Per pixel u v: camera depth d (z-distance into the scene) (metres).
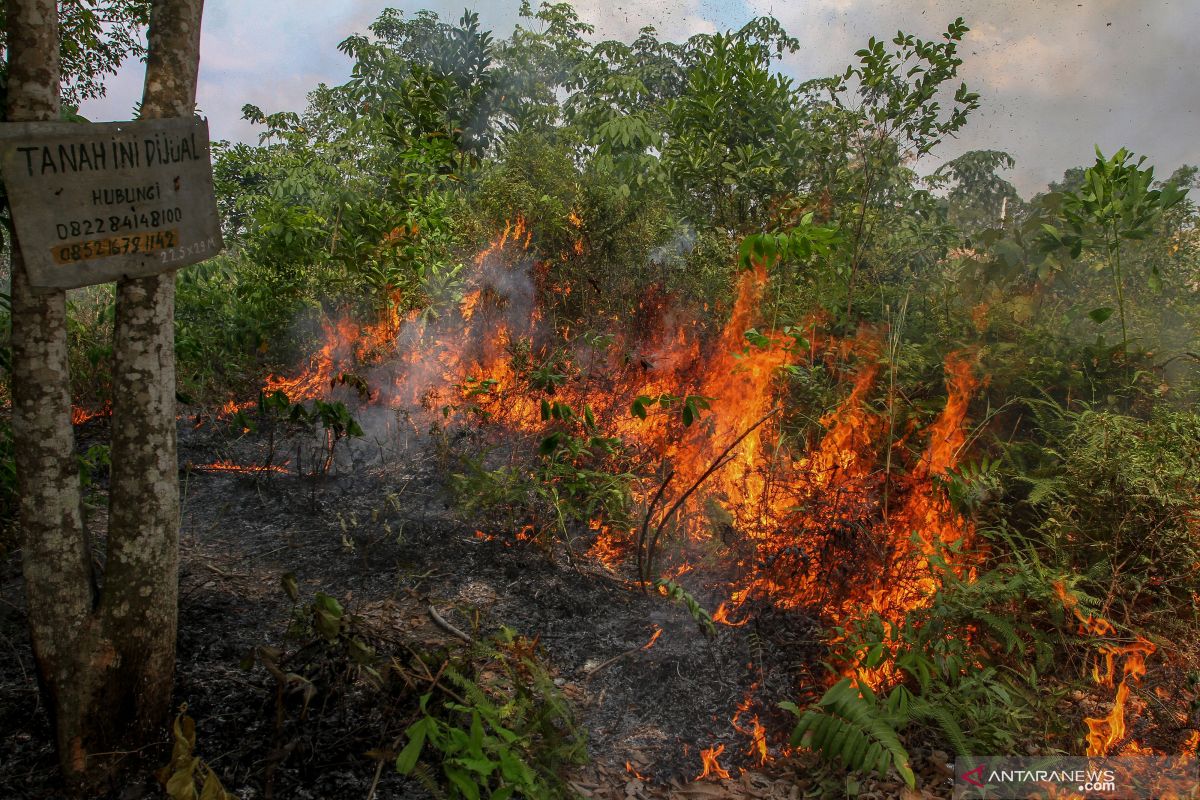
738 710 2.85
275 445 5.37
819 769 2.57
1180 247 7.11
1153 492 3.14
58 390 2.15
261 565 3.74
